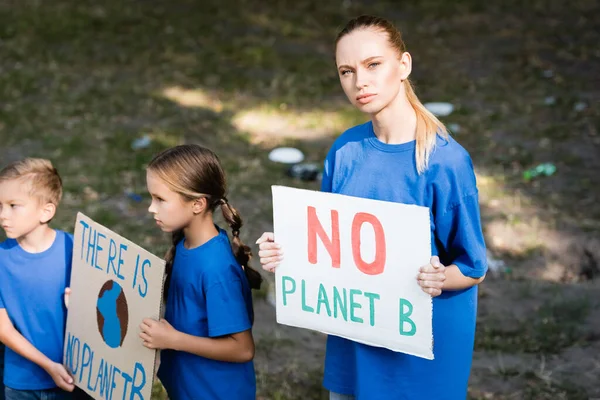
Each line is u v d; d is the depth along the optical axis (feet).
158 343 9.90
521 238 19.80
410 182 9.53
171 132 26.53
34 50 33.65
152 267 9.84
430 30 37.29
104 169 23.50
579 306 16.66
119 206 21.45
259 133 26.81
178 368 10.64
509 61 33.47
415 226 9.09
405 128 9.63
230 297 10.22
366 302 9.59
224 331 10.16
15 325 11.32
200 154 10.29
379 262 9.41
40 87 30.14
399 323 9.45
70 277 11.38
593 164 24.23
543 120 27.63
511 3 40.22
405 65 9.59
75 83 30.73
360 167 9.89
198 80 31.50
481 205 21.58
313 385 14.53
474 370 14.89
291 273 9.96
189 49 34.71
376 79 9.30
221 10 39.42
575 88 30.45
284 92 30.45
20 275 11.19
